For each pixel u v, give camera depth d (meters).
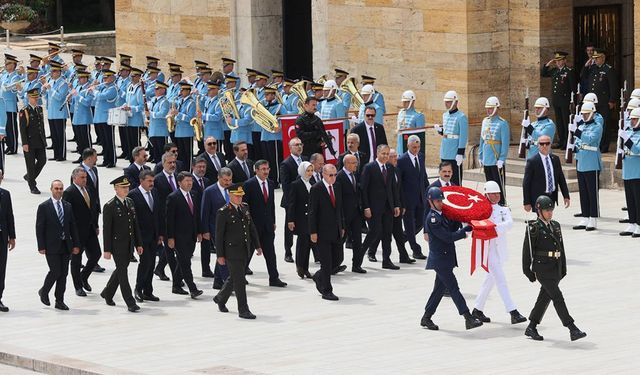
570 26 85.38
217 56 106.31
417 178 63.84
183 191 58.19
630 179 67.31
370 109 73.69
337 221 57.16
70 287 61.47
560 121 83.88
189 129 89.56
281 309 55.88
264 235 59.72
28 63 127.69
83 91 96.50
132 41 112.69
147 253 57.69
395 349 48.94
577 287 57.50
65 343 51.50
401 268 62.88
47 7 161.12
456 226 51.94
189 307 56.91
